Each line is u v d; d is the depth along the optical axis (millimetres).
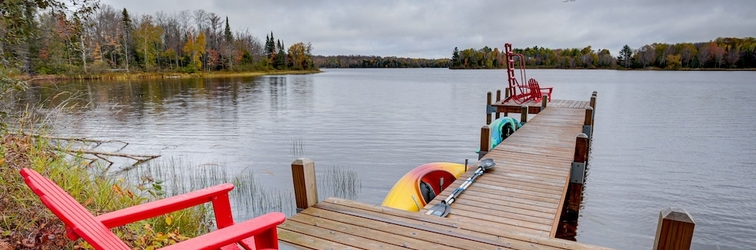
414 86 38969
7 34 4238
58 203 1725
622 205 6773
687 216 1882
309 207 3064
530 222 3568
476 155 10094
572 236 5488
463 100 24422
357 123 14992
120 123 14406
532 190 4449
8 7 4055
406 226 2736
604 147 11039
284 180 7770
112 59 50469
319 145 11086
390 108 20000
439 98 25859
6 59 4496
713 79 50531
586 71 95625
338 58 141625
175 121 15133
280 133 12844
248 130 13352
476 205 3990
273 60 80750
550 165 5508
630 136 12594
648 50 91875
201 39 59219
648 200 7000
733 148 10883
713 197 7145
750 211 6508
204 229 4363
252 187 7266
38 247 2760
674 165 9234
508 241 2504
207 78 53125
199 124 14477
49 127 5223
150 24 56125
